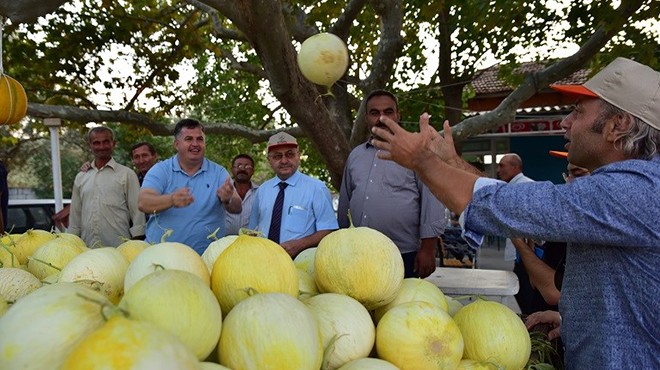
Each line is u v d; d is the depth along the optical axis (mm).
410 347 1569
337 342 1551
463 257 7820
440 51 6781
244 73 8930
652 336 1508
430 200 3725
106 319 1111
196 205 3842
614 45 5176
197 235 3842
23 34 6258
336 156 3842
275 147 4043
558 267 2473
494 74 10938
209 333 1303
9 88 3428
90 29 6340
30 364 1139
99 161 5008
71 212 5184
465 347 1772
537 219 1461
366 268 1726
